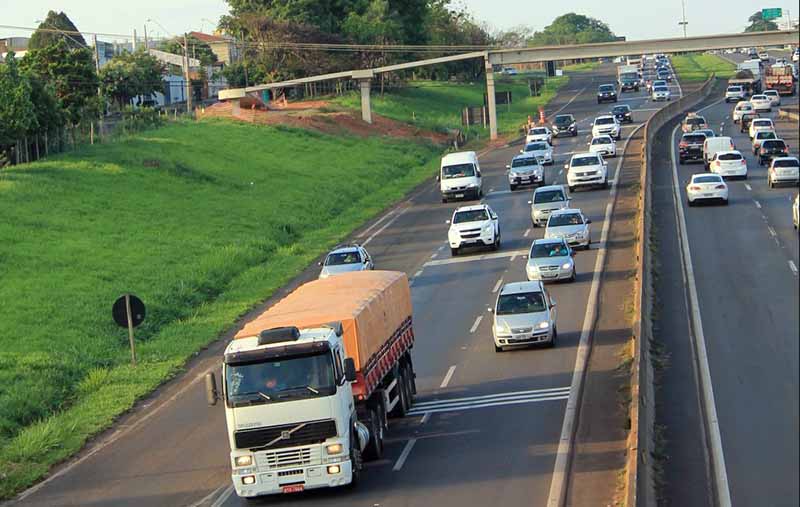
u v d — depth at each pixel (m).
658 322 36.16
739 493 19.22
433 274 51.16
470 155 76.69
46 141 79.38
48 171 71.38
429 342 37.91
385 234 65.38
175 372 38.06
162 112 123.75
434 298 45.69
